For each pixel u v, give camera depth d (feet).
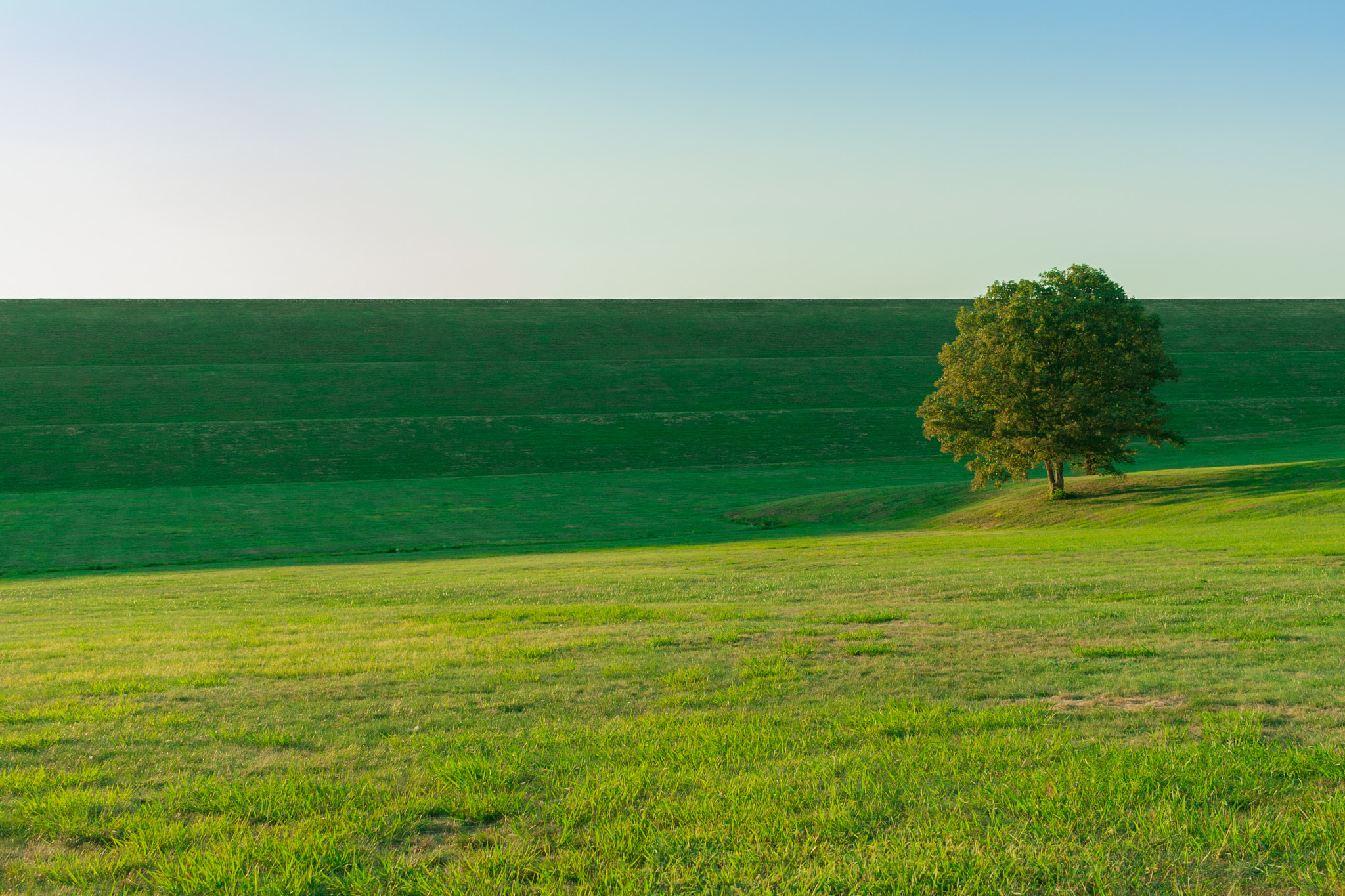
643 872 18.51
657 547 162.20
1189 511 147.54
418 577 104.47
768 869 18.71
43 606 85.61
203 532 212.64
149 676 41.47
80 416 365.40
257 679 40.14
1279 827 19.04
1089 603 54.90
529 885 18.44
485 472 313.12
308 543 199.31
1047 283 172.65
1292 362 441.27
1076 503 174.60
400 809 22.59
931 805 21.44
